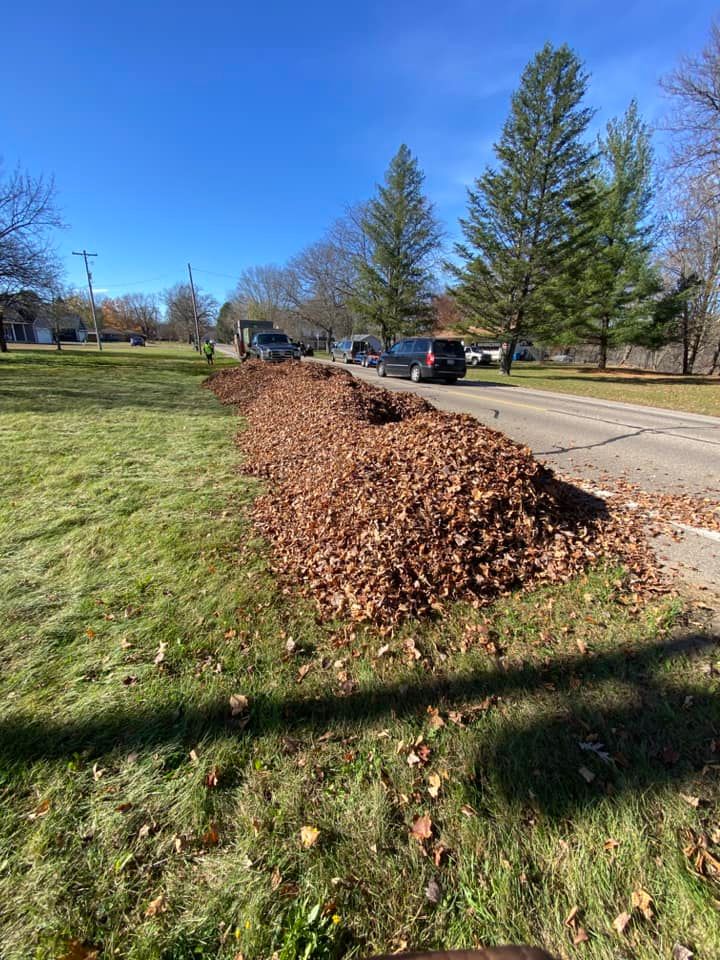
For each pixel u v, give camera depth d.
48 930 1.34
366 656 2.50
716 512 4.50
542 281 21.73
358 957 1.30
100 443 6.87
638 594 3.04
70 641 2.56
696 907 1.39
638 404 12.45
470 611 2.89
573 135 20.03
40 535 3.79
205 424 8.63
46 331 76.19
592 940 1.34
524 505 3.66
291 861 1.53
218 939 1.33
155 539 3.76
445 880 1.48
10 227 23.94
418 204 34.53
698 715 2.08
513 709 2.13
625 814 1.65
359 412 6.78
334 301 49.00
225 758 1.89
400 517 3.37
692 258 25.58
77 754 1.89
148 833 1.60
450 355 16.86
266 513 4.30
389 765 1.87
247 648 2.54
